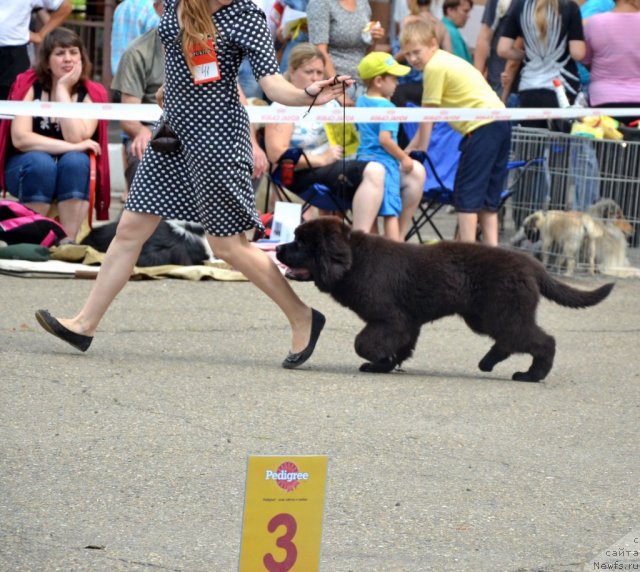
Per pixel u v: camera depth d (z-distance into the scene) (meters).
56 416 14.15
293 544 8.35
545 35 28.64
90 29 44.38
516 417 15.41
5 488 11.71
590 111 27.05
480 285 17.30
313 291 23.91
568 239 26.94
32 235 24.05
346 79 15.46
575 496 12.38
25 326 19.05
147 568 10.02
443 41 33.50
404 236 26.55
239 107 16.05
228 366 17.36
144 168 16.48
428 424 14.81
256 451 13.23
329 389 16.31
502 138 25.86
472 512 11.75
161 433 13.73
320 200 25.50
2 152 24.59
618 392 17.19
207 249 24.72
